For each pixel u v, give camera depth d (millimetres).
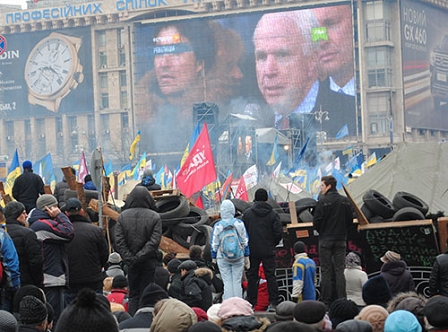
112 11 176875
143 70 169375
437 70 170625
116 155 168750
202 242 22172
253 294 16844
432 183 22000
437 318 8734
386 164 22578
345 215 16516
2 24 182750
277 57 160500
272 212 16703
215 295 17297
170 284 15914
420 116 166125
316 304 9102
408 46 163875
